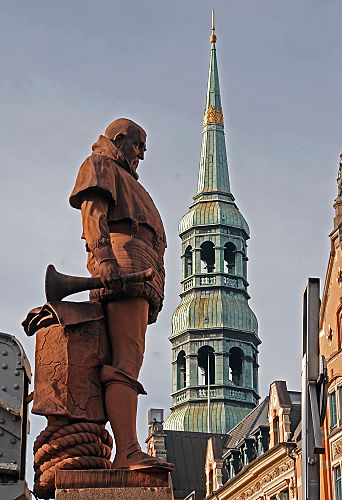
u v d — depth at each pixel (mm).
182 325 95688
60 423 6195
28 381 5523
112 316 6406
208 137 106062
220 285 96188
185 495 69000
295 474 45688
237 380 94625
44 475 6094
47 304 6293
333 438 39688
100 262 6262
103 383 6293
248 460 54188
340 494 38812
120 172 6672
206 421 91312
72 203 6570
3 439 5262
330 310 41000
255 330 96438
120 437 6211
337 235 40250
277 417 49312
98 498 5895
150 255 6625
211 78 111375
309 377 6863
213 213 98938
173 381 96062
